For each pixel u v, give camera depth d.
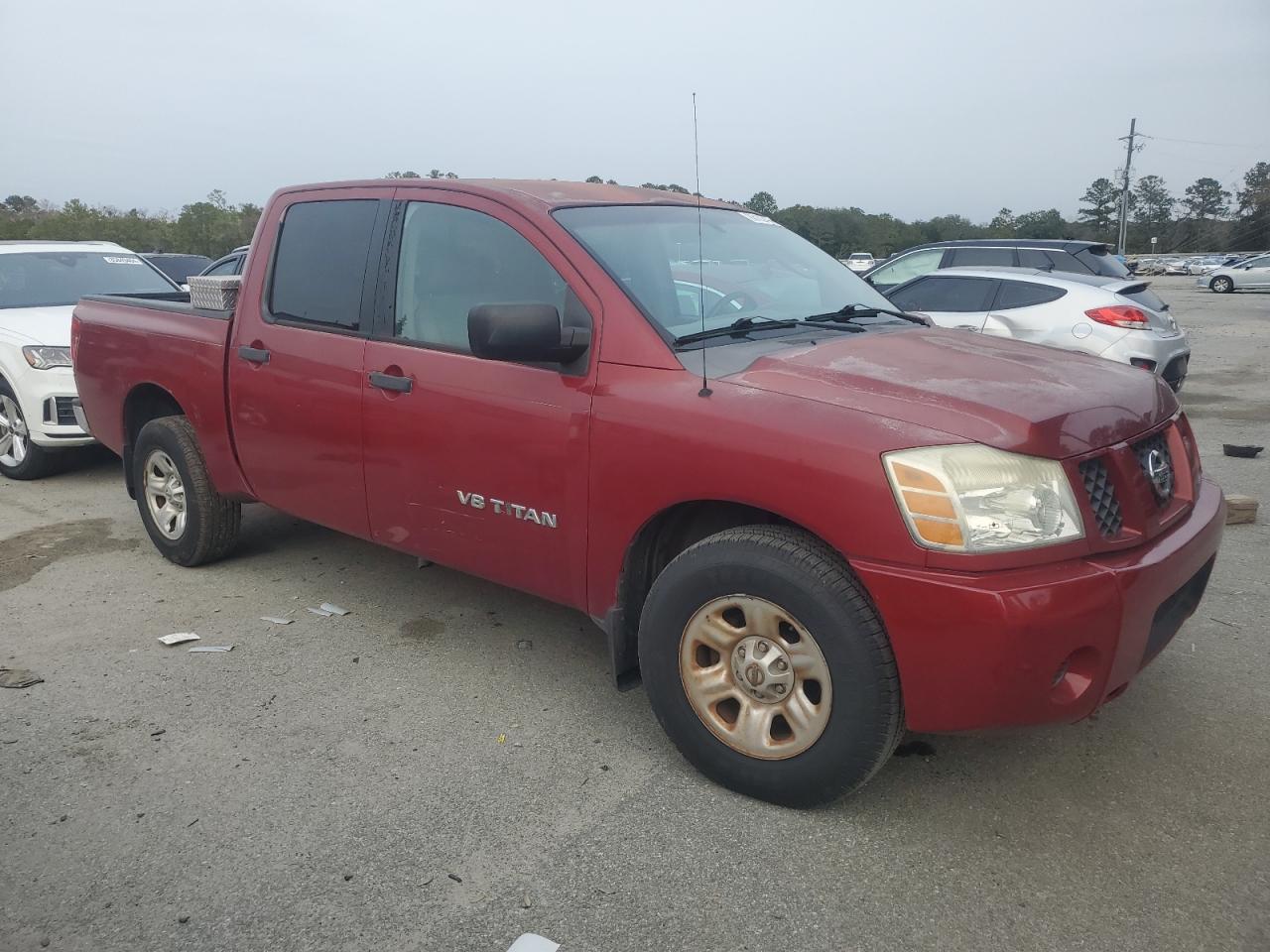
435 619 4.36
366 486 3.86
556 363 3.22
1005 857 2.65
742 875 2.59
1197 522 2.93
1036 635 2.40
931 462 2.47
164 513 5.08
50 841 2.75
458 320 3.54
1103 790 2.96
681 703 2.99
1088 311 8.88
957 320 9.48
